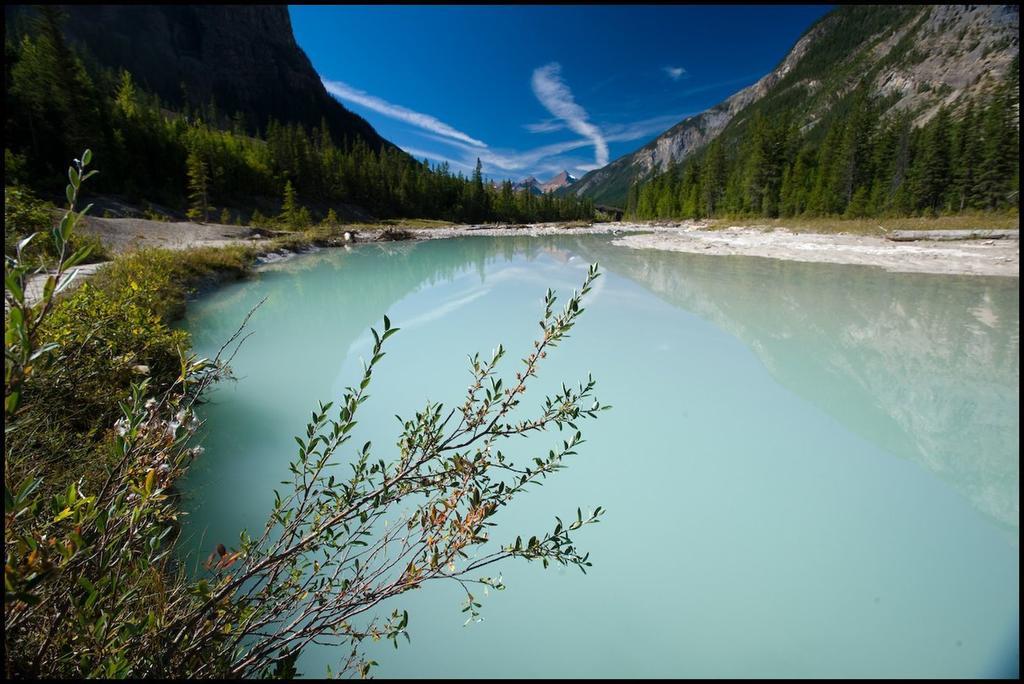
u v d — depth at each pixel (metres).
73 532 0.98
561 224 54.81
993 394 5.04
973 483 3.64
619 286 11.04
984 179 30.50
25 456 2.02
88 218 14.42
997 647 2.40
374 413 4.72
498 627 2.52
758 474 3.81
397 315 8.60
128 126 31.09
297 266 15.01
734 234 28.09
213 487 3.30
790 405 4.91
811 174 36.72
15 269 0.81
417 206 56.50
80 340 2.61
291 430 4.28
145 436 1.17
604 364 6.04
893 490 3.61
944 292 9.53
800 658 2.39
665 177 63.34
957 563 2.93
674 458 4.01
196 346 6.01
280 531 2.91
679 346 6.67
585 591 2.75
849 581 2.81
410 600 2.64
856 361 6.03
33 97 25.25
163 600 1.20
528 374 1.59
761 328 7.46
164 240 15.21
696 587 2.78
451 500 1.48
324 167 47.59
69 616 1.13
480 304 9.45
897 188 32.66
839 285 10.55
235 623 1.34
